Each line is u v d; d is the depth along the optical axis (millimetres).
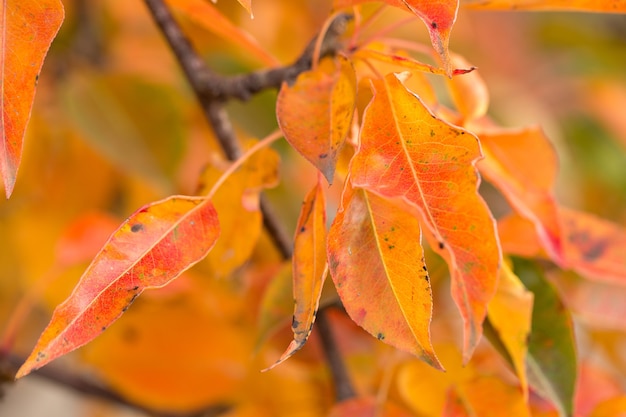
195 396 672
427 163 452
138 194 771
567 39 1177
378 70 504
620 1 508
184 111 732
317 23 877
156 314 675
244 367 671
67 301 445
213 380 671
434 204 451
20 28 444
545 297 551
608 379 610
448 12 441
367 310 451
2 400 651
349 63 470
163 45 831
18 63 443
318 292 450
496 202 926
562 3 513
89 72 714
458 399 542
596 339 674
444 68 446
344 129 458
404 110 455
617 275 571
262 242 699
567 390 539
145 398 676
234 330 678
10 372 645
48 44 444
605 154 980
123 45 831
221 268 536
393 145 454
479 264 454
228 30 562
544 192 557
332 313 621
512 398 539
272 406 661
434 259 580
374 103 457
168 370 674
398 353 592
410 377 565
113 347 677
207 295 678
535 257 594
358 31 517
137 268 456
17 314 653
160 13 588
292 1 868
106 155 670
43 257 761
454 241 454
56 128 769
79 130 674
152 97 684
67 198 780
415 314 449
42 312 894
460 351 571
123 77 698
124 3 858
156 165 676
